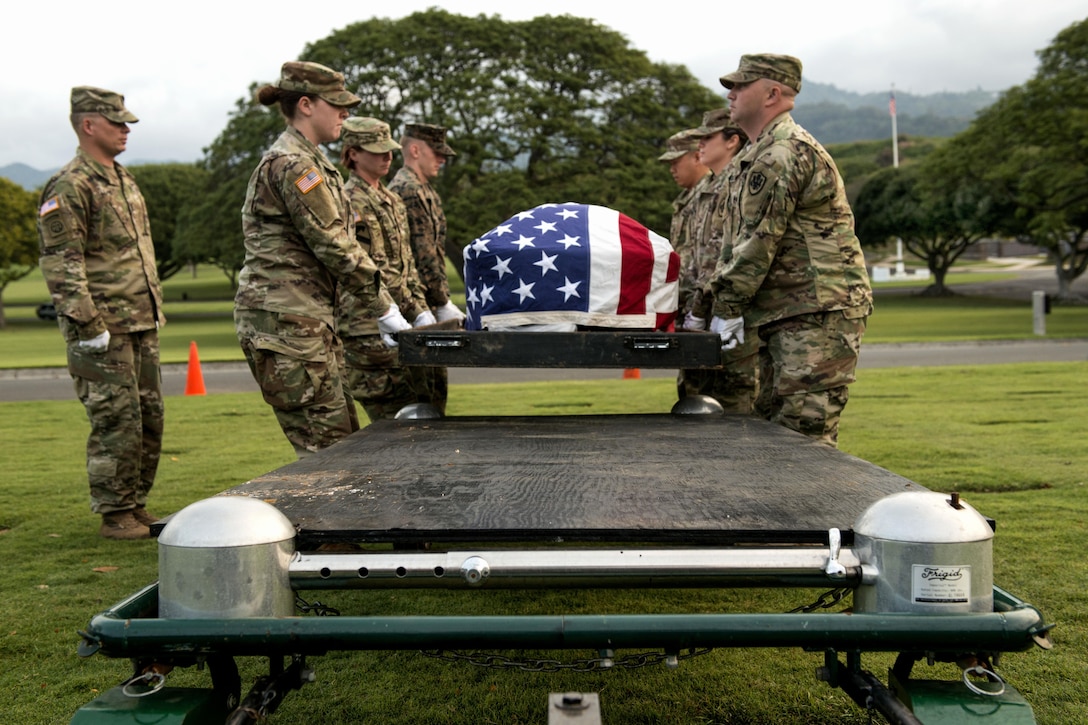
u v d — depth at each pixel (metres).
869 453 6.43
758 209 3.87
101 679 3.06
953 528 1.71
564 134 28.17
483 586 1.81
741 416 3.62
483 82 27.58
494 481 2.30
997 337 19.22
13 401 11.71
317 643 1.61
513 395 10.33
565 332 3.32
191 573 1.68
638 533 1.84
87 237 4.78
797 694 2.86
